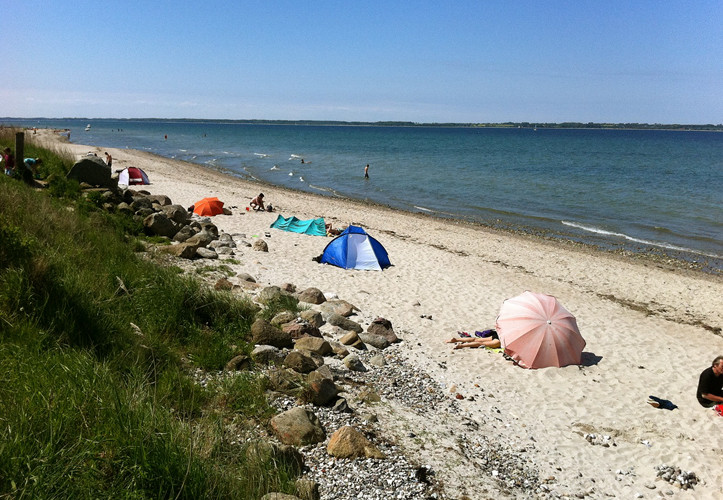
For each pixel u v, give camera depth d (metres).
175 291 9.24
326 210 28.95
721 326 14.23
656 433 8.28
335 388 7.52
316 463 5.77
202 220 21.36
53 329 6.41
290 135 164.25
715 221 30.47
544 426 8.19
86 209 14.77
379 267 16.91
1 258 7.32
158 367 6.86
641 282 18.09
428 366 9.99
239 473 4.84
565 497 6.33
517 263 19.67
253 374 7.50
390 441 6.66
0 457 3.77
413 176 50.47
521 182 46.72
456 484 6.02
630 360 11.29
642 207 34.69
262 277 14.23
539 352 10.34
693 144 133.50
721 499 6.70
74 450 4.19
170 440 4.62
